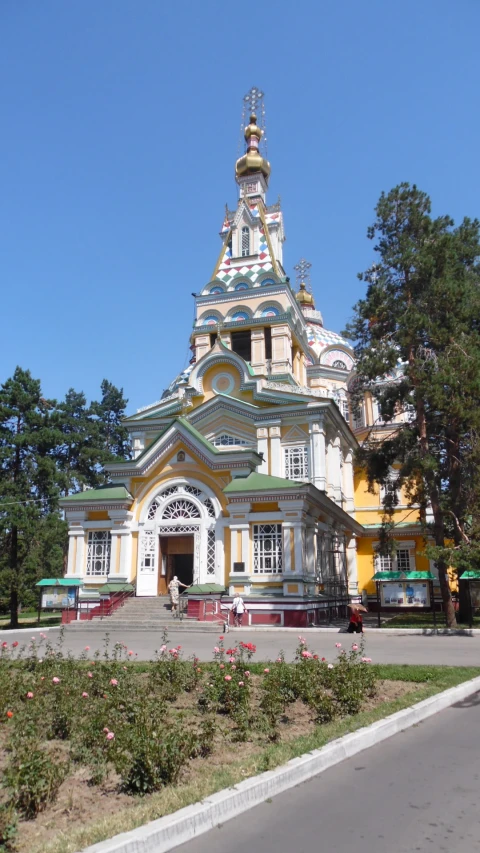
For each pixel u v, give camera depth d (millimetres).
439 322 30031
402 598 29078
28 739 8055
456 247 32281
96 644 22531
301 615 28875
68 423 68750
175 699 12055
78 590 33000
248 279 45969
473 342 29812
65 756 8273
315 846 5762
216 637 24672
